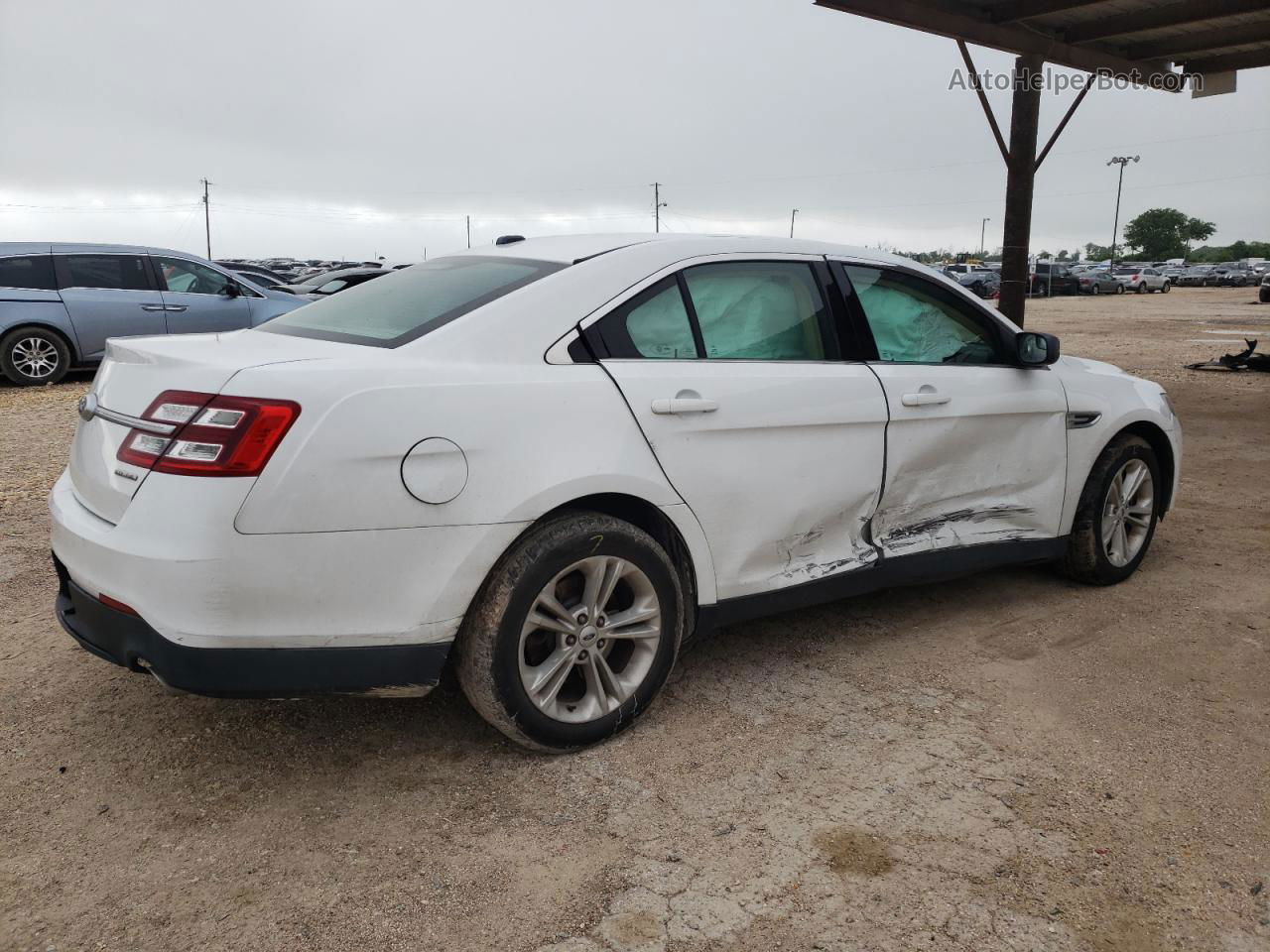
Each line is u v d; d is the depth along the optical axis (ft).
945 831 8.56
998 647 12.69
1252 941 7.23
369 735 10.26
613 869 8.04
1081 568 14.87
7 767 9.54
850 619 13.71
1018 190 31.89
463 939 7.22
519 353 9.39
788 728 10.44
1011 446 13.42
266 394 8.05
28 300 36.11
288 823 8.66
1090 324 77.71
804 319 11.62
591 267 10.22
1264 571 15.81
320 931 7.30
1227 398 34.32
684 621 10.68
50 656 12.09
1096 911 7.54
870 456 11.79
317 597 8.21
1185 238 407.85
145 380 8.78
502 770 9.57
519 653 9.14
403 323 9.76
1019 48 29.94
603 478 9.42
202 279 39.29
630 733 10.31
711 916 7.46
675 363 10.33
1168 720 10.65
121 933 7.25
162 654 7.99
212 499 7.88
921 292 12.99
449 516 8.63
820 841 8.41
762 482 10.78
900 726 10.49
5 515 18.28
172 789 9.20
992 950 7.12
